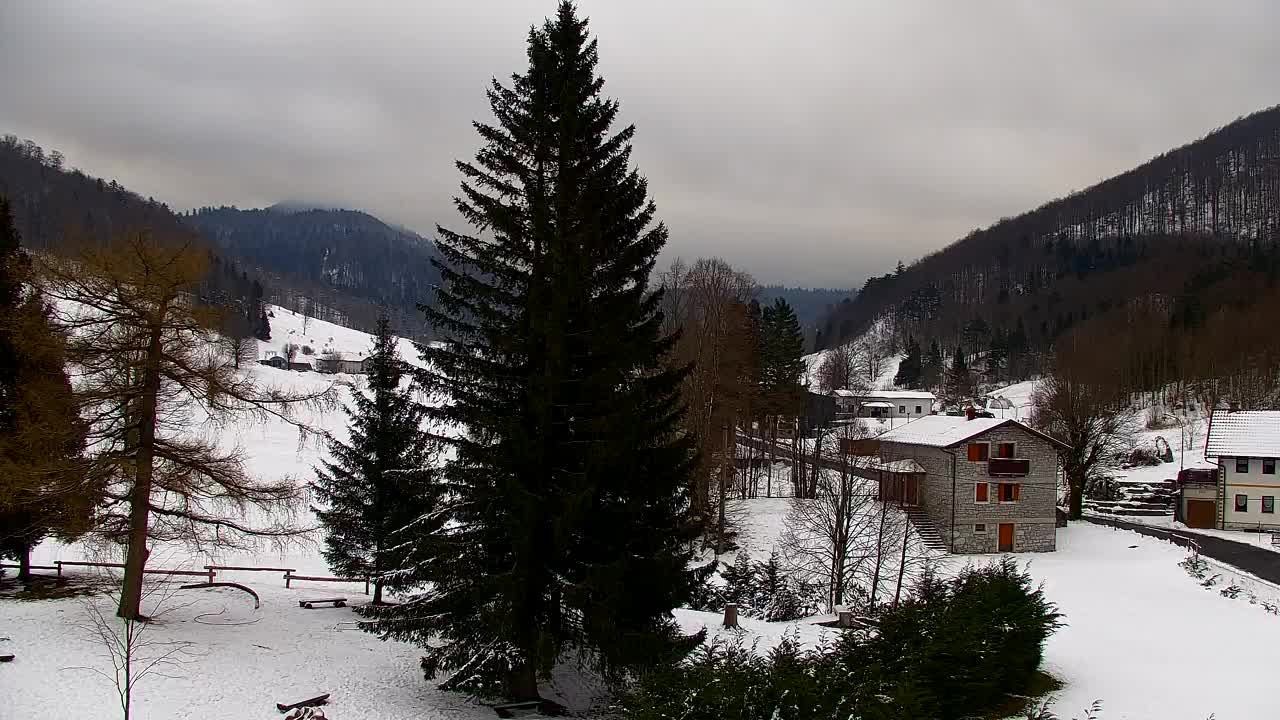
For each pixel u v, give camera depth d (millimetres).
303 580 32562
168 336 19328
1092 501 60750
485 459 16531
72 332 18359
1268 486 50938
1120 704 15750
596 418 16578
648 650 16297
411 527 18047
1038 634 17062
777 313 63375
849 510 35750
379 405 25859
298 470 53031
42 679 15828
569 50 17312
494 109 17297
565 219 16375
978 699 14805
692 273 46219
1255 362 86375
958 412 71312
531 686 18062
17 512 21797
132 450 19141
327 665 19250
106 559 24438
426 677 17969
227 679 17281
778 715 10422
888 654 14297
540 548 16812
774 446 54656
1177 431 80125
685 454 17859
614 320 17000
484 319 17062
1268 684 17453
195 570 31859
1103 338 95750
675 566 17094
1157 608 29625
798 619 30781
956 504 47000
